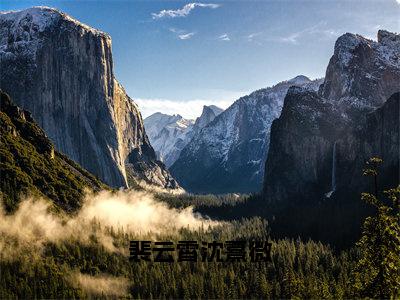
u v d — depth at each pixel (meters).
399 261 46.34
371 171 48.91
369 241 47.34
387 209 47.06
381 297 46.78
